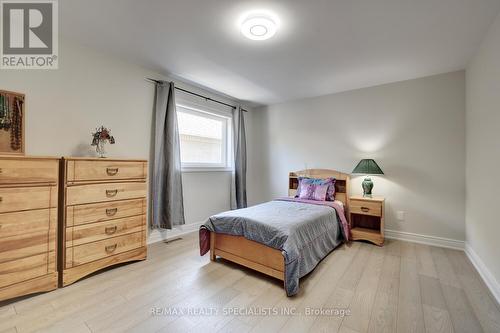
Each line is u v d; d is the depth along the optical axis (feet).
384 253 9.23
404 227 10.81
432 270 7.73
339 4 5.83
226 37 7.47
